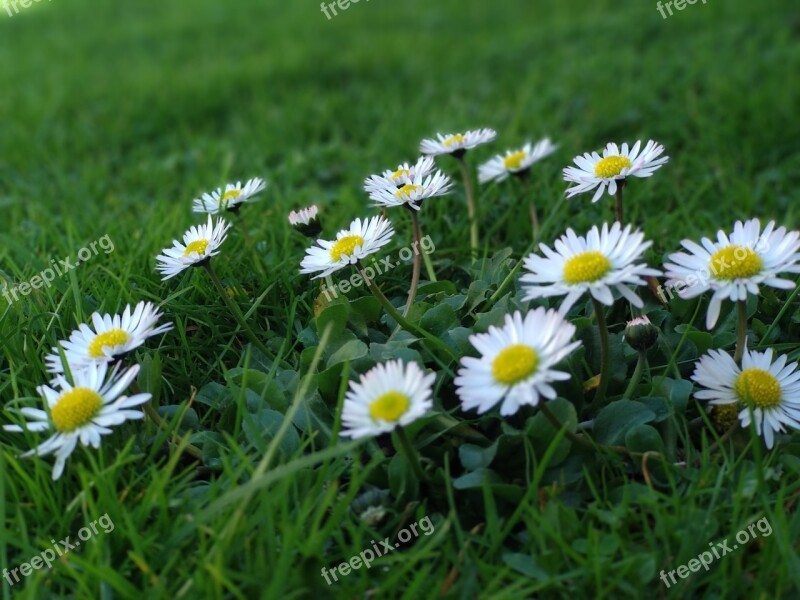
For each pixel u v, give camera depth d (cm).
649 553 12
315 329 17
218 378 17
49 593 12
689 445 14
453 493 14
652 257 19
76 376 14
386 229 16
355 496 14
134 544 12
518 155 22
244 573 12
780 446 14
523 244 23
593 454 14
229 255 20
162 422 15
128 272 20
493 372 12
